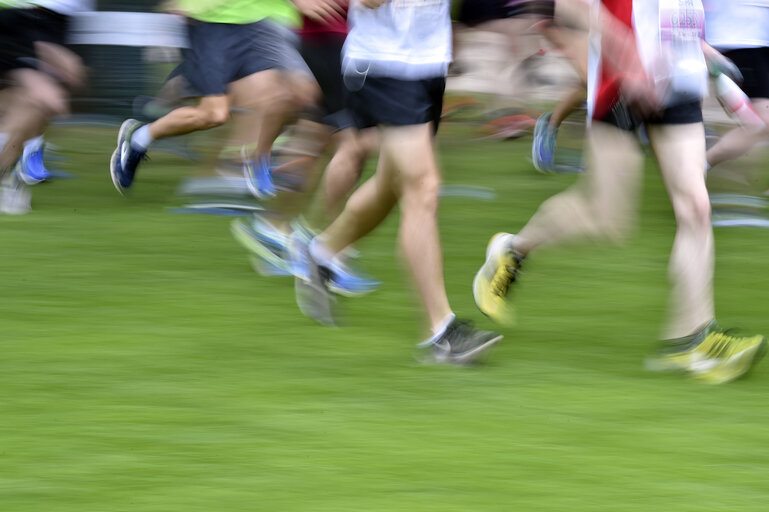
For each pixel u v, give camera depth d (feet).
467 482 32.12
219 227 67.77
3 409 37.47
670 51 40.04
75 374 41.16
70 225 67.41
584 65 42.27
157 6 102.99
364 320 49.19
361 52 42.06
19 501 30.58
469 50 112.16
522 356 44.57
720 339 41.68
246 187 75.25
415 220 42.47
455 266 59.67
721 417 37.78
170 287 54.03
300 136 61.98
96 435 35.29
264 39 66.33
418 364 43.11
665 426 36.86
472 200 77.92
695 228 41.47
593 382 41.34
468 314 50.96
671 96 40.47
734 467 33.50
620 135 42.32
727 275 59.36
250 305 51.21
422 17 41.63
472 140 105.60
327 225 56.34
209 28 66.39
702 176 41.55
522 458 33.91
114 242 63.31
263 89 66.54
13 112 69.82
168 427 36.06
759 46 71.82
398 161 42.19
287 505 30.45
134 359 43.04
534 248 45.88
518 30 111.14
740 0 71.92
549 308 51.98
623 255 62.49
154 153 92.53
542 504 30.71
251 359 43.37
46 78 69.10
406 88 41.68
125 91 104.32
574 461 33.76
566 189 82.58
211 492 31.22
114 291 53.06
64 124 103.86
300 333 47.01
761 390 40.73
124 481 31.91
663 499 31.17
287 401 38.68
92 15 102.58
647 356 44.75
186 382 40.50
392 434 35.73
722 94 50.39
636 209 74.95
